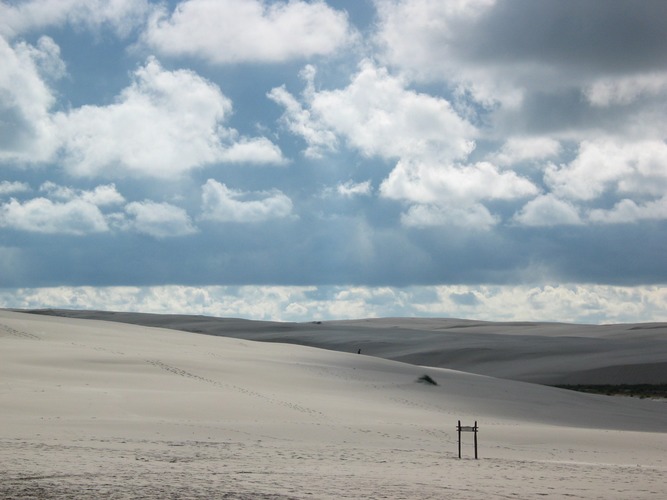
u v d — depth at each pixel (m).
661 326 143.62
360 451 25.98
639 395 70.38
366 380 49.22
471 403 46.28
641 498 18.05
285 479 18.31
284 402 37.81
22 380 37.50
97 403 33.25
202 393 37.81
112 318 158.50
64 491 15.56
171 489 16.19
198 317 160.62
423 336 123.19
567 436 33.31
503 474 21.39
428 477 19.98
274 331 135.25
